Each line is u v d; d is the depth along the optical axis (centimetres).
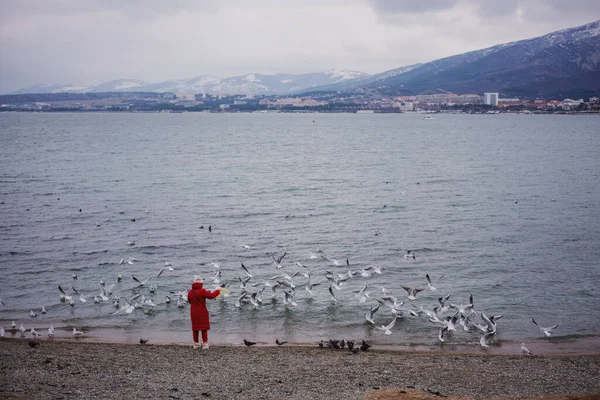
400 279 3825
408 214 5919
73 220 5588
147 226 5344
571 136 19362
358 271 3569
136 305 3272
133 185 8094
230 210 6181
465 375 2283
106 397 1955
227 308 3322
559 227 5250
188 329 3022
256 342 2822
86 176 9038
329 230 5200
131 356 2511
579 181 8269
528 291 3556
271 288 3644
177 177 9031
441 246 4600
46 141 17038
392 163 11112
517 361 2505
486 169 9919
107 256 4353
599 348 2753
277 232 5128
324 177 9012
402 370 2338
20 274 3912
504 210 6088
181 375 2230
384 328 2927
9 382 2108
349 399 1959
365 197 7031
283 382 2150
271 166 10700
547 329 2891
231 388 2072
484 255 4341
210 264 3872
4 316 3191
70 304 3347
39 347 2662
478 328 2970
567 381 2220
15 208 6197
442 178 8762
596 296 3466
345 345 2772
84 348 2655
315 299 3469
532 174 9119
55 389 2030
